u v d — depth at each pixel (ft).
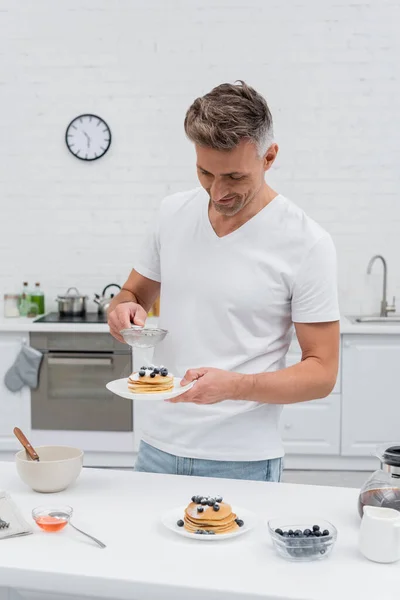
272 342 6.53
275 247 6.40
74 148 16.08
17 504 5.66
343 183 15.93
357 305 16.15
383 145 15.81
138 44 15.80
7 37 15.92
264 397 5.95
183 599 4.41
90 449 14.67
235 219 6.41
